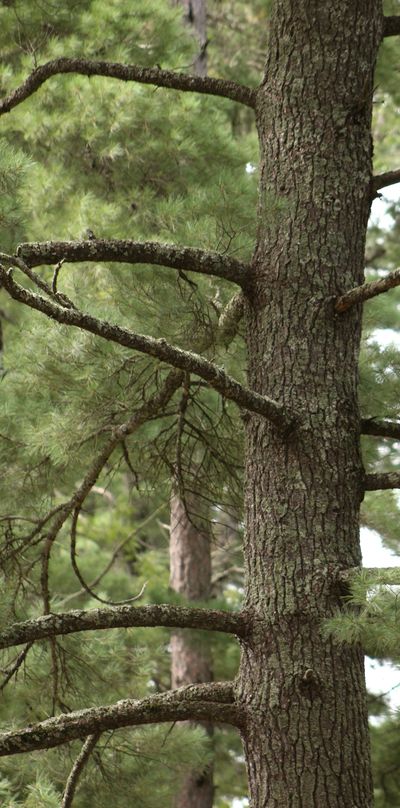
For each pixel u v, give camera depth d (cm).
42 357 735
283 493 653
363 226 706
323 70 707
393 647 539
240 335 750
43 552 786
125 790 919
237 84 733
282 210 691
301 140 702
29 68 1089
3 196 643
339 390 669
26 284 1241
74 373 735
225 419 825
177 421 797
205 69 1536
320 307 676
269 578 646
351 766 621
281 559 645
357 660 642
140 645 1323
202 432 807
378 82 1308
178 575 1502
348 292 668
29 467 836
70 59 755
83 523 1998
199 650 1502
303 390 665
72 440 763
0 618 602
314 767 616
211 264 676
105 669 941
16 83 1090
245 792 1755
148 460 862
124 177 1138
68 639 889
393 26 738
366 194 707
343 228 692
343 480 657
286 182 698
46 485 852
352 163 702
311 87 707
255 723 630
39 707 888
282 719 624
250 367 689
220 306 750
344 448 662
